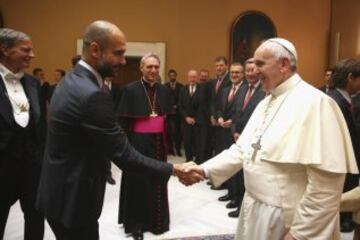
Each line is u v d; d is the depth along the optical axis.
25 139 2.36
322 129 1.58
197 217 3.76
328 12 8.61
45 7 7.41
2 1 7.32
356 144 3.08
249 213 1.73
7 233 3.27
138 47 7.61
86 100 1.58
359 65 2.99
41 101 2.52
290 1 8.29
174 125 6.88
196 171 2.00
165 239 3.21
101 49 1.64
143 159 1.77
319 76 8.66
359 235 1.97
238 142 2.00
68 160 1.63
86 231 1.72
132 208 3.22
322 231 1.54
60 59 7.51
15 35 2.28
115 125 1.67
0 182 2.32
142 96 3.19
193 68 7.86
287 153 1.59
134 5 7.60
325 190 1.54
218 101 4.71
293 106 1.66
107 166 1.77
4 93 2.28
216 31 7.88
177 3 7.72
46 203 1.66
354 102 3.19
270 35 8.15
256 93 3.64
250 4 8.04
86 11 7.49
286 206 1.61
